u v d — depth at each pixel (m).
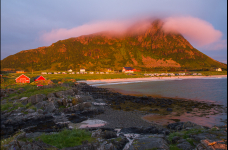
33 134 12.26
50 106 25.92
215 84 79.94
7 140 8.34
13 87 45.09
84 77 115.69
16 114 22.70
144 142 9.11
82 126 19.59
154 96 44.56
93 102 32.31
